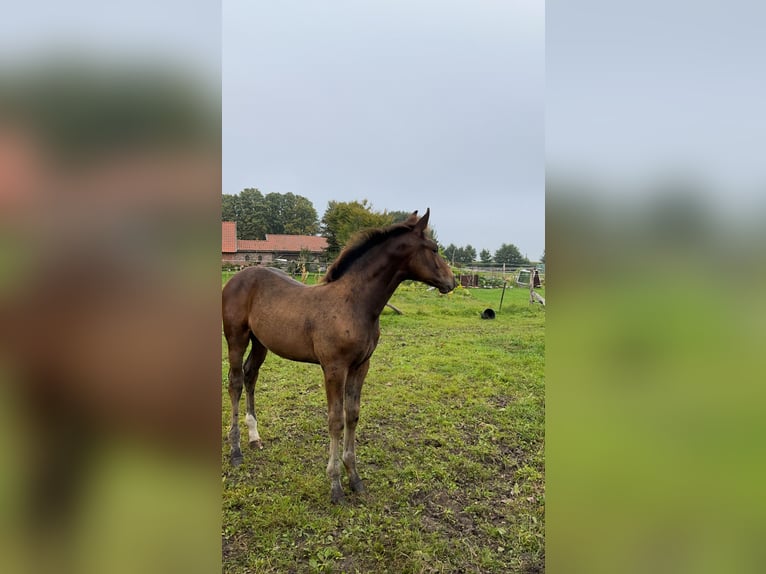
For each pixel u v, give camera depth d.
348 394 2.87
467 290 13.78
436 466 3.10
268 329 3.02
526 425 3.82
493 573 2.11
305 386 4.87
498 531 2.41
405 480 2.93
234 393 3.20
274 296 3.08
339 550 2.27
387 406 4.25
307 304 2.87
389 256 2.81
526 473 3.02
